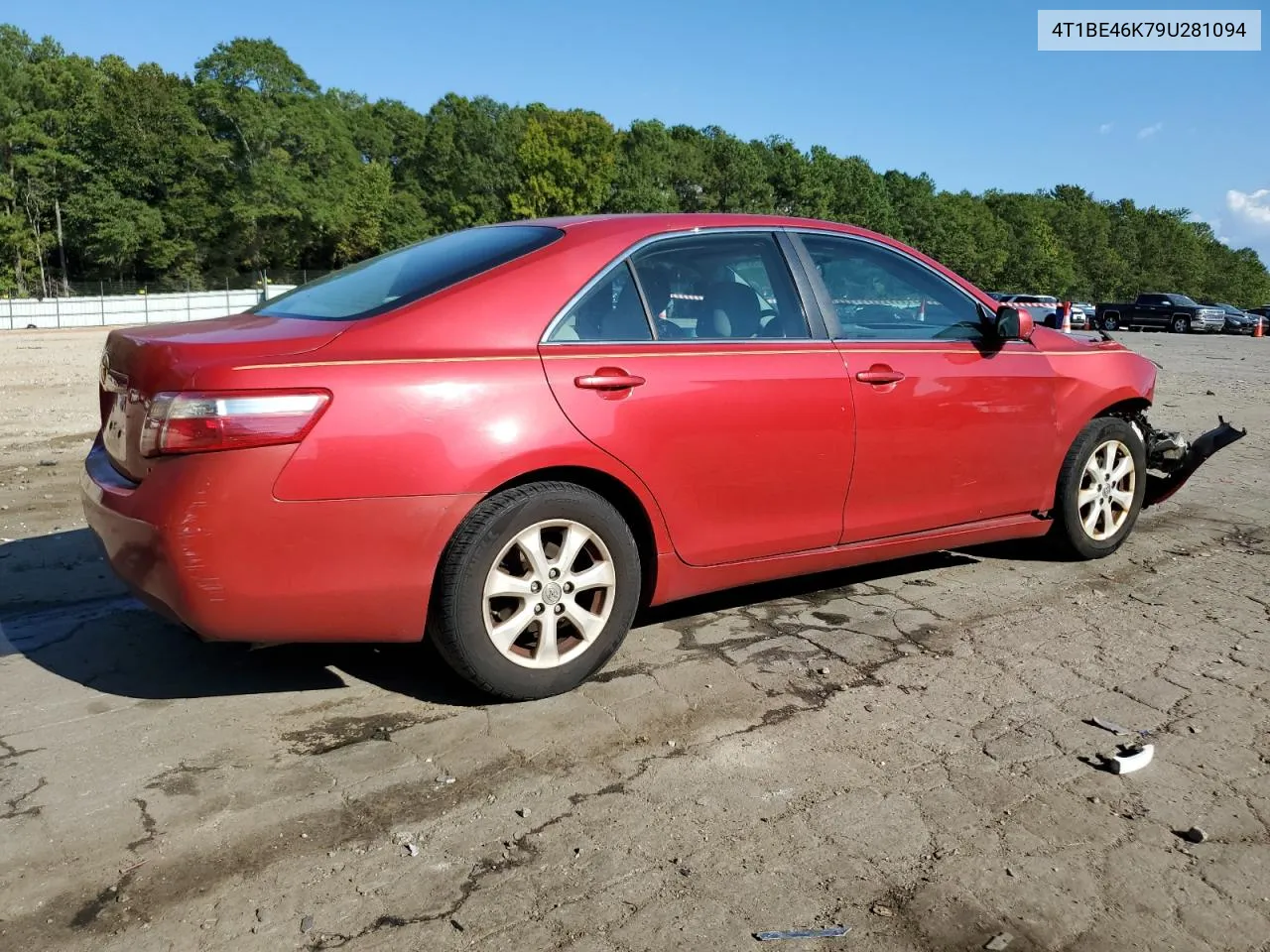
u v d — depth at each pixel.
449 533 2.97
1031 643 3.85
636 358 3.34
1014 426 4.37
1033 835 2.53
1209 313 42.44
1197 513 6.06
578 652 3.28
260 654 3.68
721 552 3.60
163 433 2.72
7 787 2.71
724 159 103.00
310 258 87.88
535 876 2.34
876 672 3.54
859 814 2.61
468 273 3.25
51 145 71.75
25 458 7.67
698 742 3.00
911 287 4.22
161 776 2.77
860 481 3.88
